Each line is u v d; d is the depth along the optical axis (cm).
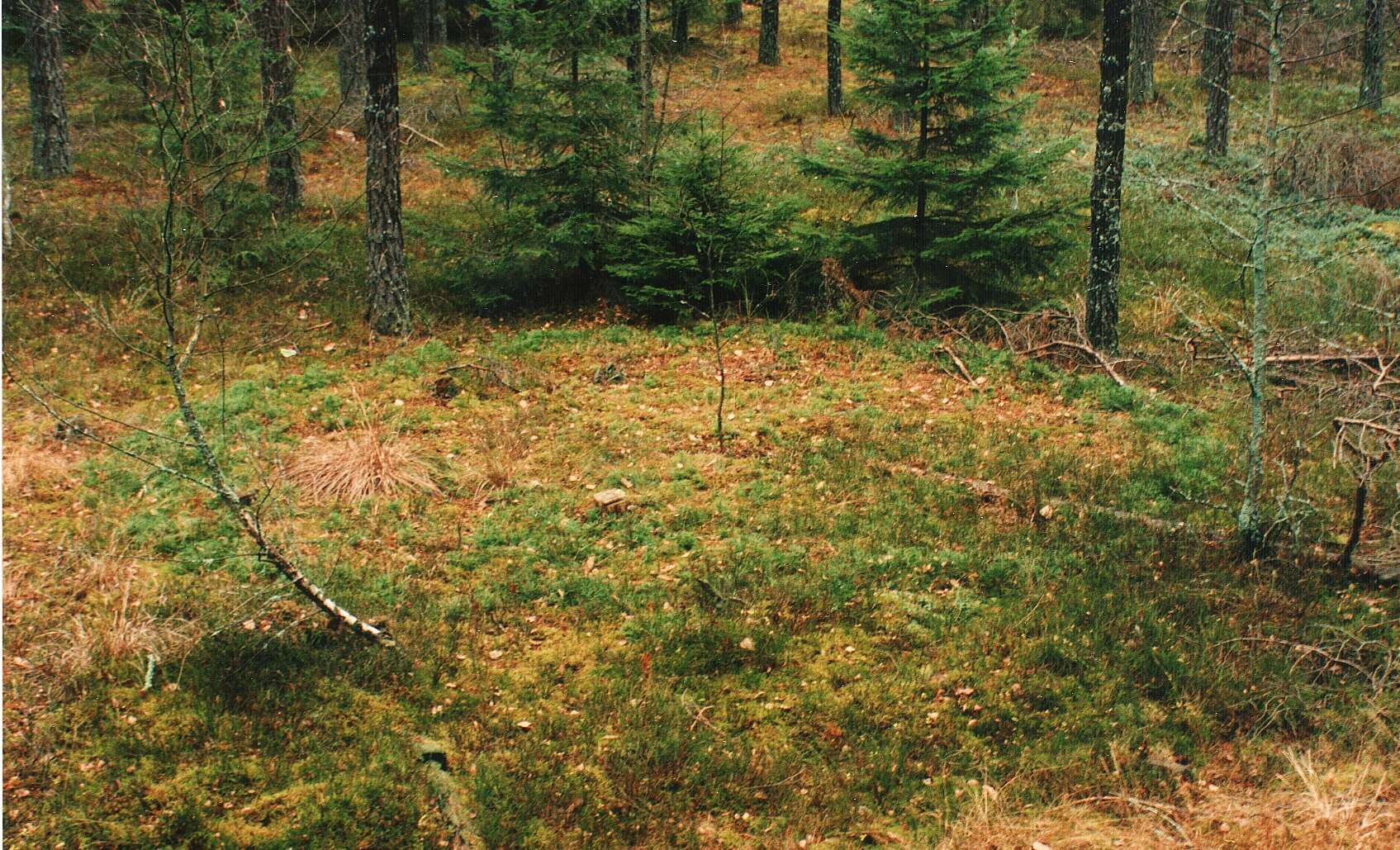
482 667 634
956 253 1341
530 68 1319
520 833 512
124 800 506
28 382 955
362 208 1733
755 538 799
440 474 880
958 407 1115
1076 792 566
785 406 1088
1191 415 1114
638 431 1002
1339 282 1486
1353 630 701
